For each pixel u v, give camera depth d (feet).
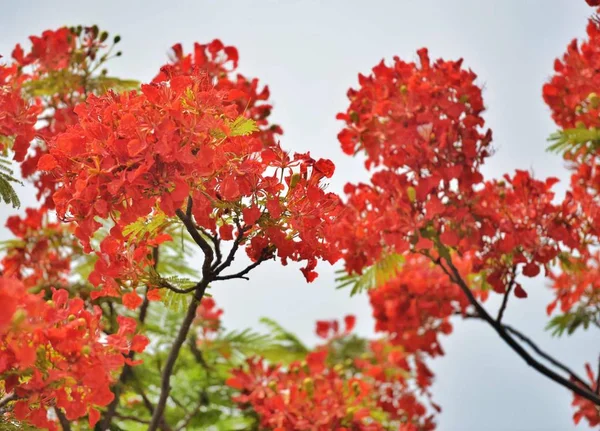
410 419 27.20
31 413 14.80
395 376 30.86
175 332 26.50
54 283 24.59
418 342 27.86
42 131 24.18
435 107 20.79
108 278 16.03
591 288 26.37
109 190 14.10
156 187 14.42
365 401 25.18
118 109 14.87
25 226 25.04
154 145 14.24
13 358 14.08
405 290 27.22
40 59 24.47
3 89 19.79
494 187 21.77
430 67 21.44
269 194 15.08
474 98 20.89
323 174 15.37
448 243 20.02
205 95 14.76
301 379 24.14
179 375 26.91
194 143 14.69
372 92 21.42
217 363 27.76
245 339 27.89
